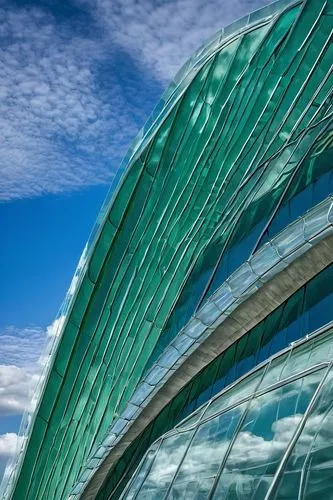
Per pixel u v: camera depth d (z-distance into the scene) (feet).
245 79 78.43
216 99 83.35
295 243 65.31
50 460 132.98
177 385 100.78
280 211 73.26
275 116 76.74
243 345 81.10
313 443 37.37
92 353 118.83
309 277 67.15
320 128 70.23
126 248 105.91
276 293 72.54
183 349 91.91
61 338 117.60
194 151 90.12
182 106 86.89
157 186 97.35
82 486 132.16
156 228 101.96
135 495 63.72
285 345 66.08
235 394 58.80
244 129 82.02
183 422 69.92
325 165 66.39
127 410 111.04
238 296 77.36
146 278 106.32
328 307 60.03
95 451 122.62
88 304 112.68
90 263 108.37
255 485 40.40
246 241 79.92
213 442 53.47
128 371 112.88
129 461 118.62
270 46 73.10
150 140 92.84
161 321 103.96
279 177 76.54
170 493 54.44
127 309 111.55
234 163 86.53
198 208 94.22
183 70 87.04
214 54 80.64
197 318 87.25
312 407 40.70
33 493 135.85
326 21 65.41
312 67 69.26
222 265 85.97
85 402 124.98
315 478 34.73
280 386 48.42
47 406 124.47
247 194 84.74
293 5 68.54
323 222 60.34
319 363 45.03
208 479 48.39
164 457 63.93
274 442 42.22
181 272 99.45
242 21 76.02
